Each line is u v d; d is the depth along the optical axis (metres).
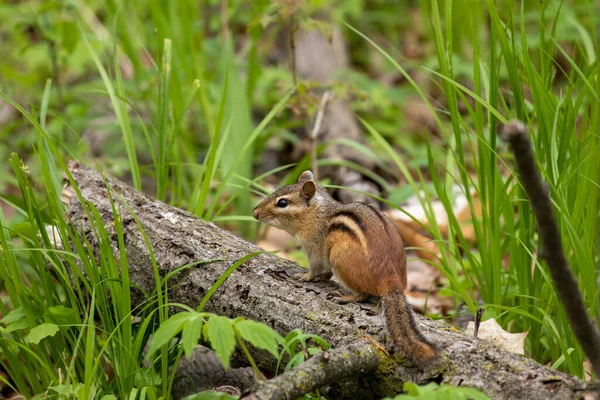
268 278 9.76
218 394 8.20
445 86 10.59
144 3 19.06
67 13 19.05
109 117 18.88
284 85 15.65
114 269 9.45
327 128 18.30
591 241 10.08
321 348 8.73
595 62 10.50
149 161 18.05
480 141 10.45
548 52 10.75
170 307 10.17
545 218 6.52
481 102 9.39
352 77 20.00
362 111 19.45
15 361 10.01
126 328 9.15
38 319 10.07
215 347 6.71
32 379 10.05
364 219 9.75
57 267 9.85
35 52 19.72
